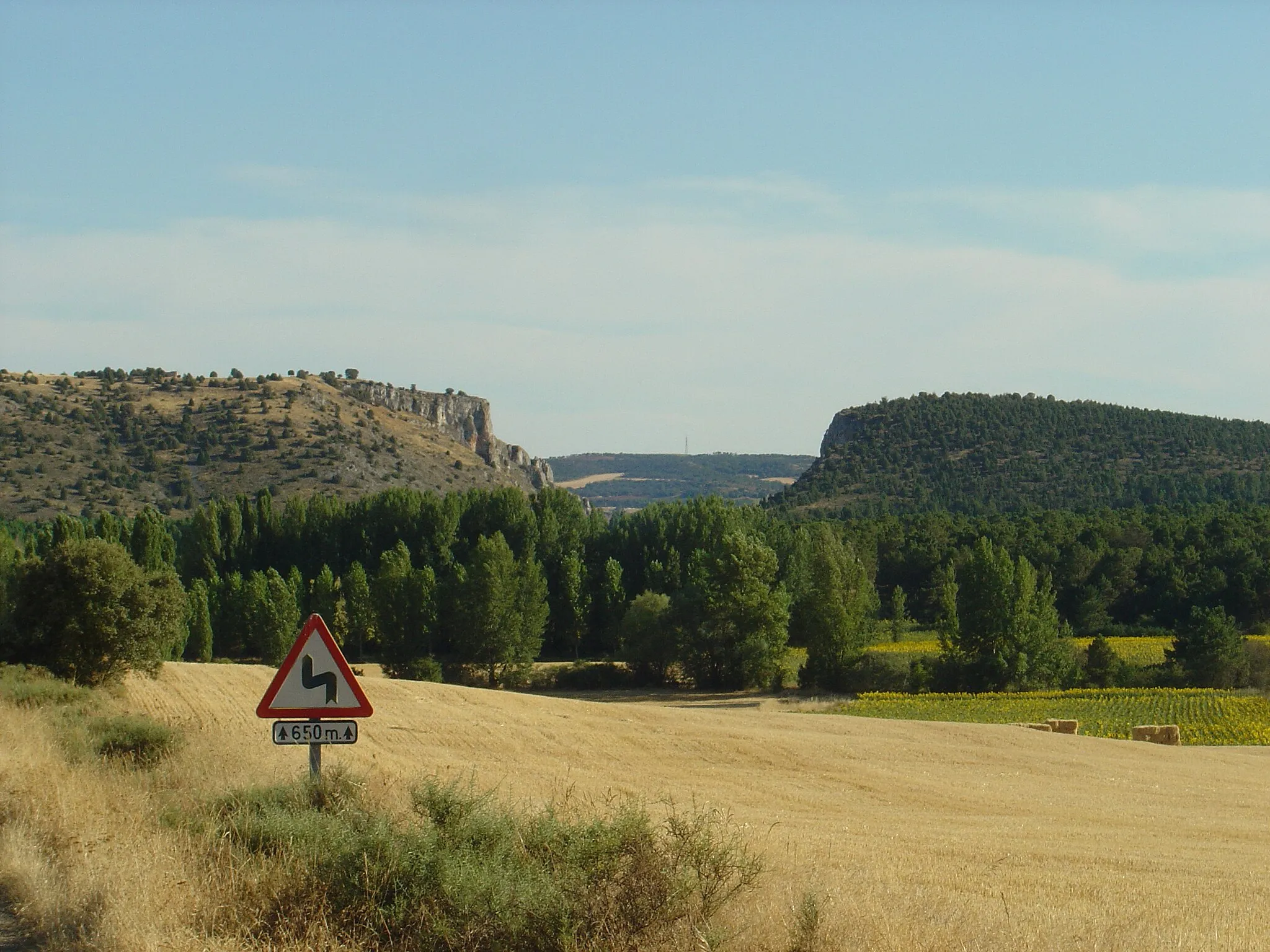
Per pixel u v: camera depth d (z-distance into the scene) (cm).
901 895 1105
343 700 1023
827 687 7906
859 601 7981
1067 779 3512
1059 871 1617
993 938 899
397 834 881
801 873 1197
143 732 1563
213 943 745
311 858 880
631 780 2841
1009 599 7669
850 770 3319
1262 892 1510
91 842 946
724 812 2055
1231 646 7600
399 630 8162
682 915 814
